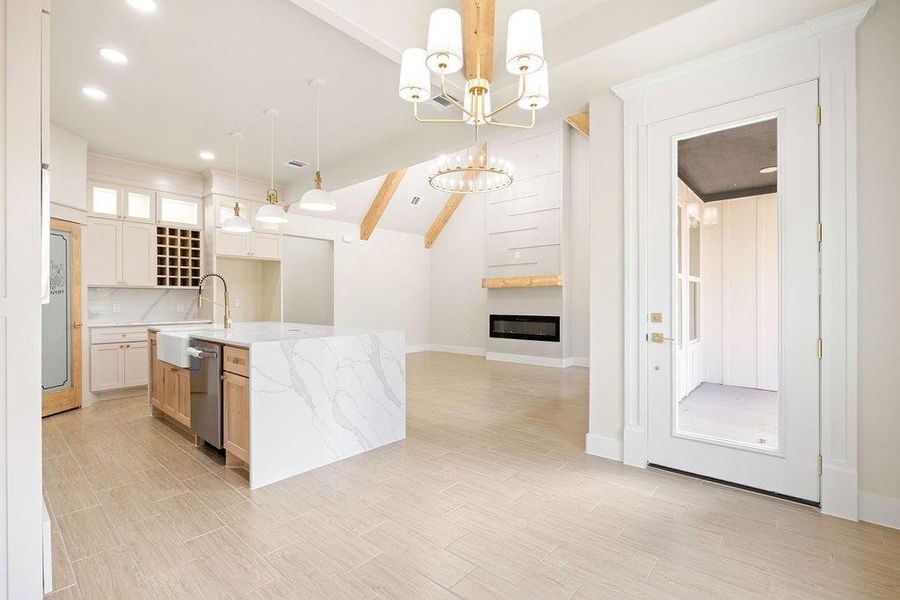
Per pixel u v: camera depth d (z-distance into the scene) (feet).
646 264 9.46
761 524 7.10
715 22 7.32
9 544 5.08
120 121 13.32
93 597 5.39
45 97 5.86
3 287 5.03
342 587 5.58
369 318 27.71
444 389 18.08
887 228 7.00
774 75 7.88
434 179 13.89
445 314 30.96
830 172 7.39
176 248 18.12
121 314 17.34
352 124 13.74
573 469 9.51
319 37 9.12
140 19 8.46
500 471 9.40
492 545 6.55
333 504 7.89
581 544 6.56
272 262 21.76
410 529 7.01
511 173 12.80
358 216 26.43
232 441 9.39
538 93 7.19
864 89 7.15
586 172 24.44
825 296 7.46
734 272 8.64
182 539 6.71
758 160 8.25
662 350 9.32
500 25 8.87
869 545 6.47
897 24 6.88
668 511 7.57
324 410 9.82
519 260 25.67
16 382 5.13
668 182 9.15
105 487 8.59
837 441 7.37
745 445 8.36
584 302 24.53
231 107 12.45
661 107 9.18
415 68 7.03
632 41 7.89
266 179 20.15
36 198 5.25
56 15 8.29
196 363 10.64
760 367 8.32
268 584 5.63
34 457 5.25
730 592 5.44
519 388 18.29
